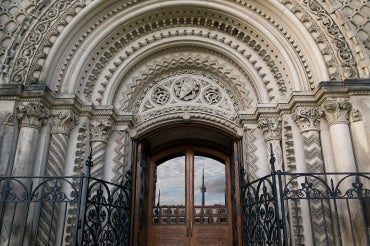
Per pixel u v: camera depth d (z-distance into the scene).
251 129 6.79
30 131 5.78
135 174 6.81
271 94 6.79
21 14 6.67
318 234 5.46
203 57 7.49
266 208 5.29
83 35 6.79
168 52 7.55
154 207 7.45
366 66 5.94
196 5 7.00
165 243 7.11
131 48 7.28
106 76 7.05
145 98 7.43
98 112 6.68
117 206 5.73
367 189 4.81
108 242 5.82
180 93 7.39
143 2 7.01
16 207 5.35
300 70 6.36
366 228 4.71
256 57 7.08
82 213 5.79
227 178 7.57
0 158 5.54
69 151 6.28
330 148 5.89
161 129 7.18
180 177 7.70
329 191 4.73
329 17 6.36
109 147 6.76
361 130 5.62
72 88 6.41
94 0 6.68
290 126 6.32
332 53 6.13
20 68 6.11
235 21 7.06
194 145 7.88
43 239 5.51
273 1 6.58
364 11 6.47
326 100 5.84
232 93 7.41
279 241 4.67
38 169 5.78
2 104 5.84
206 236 7.11
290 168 6.11
